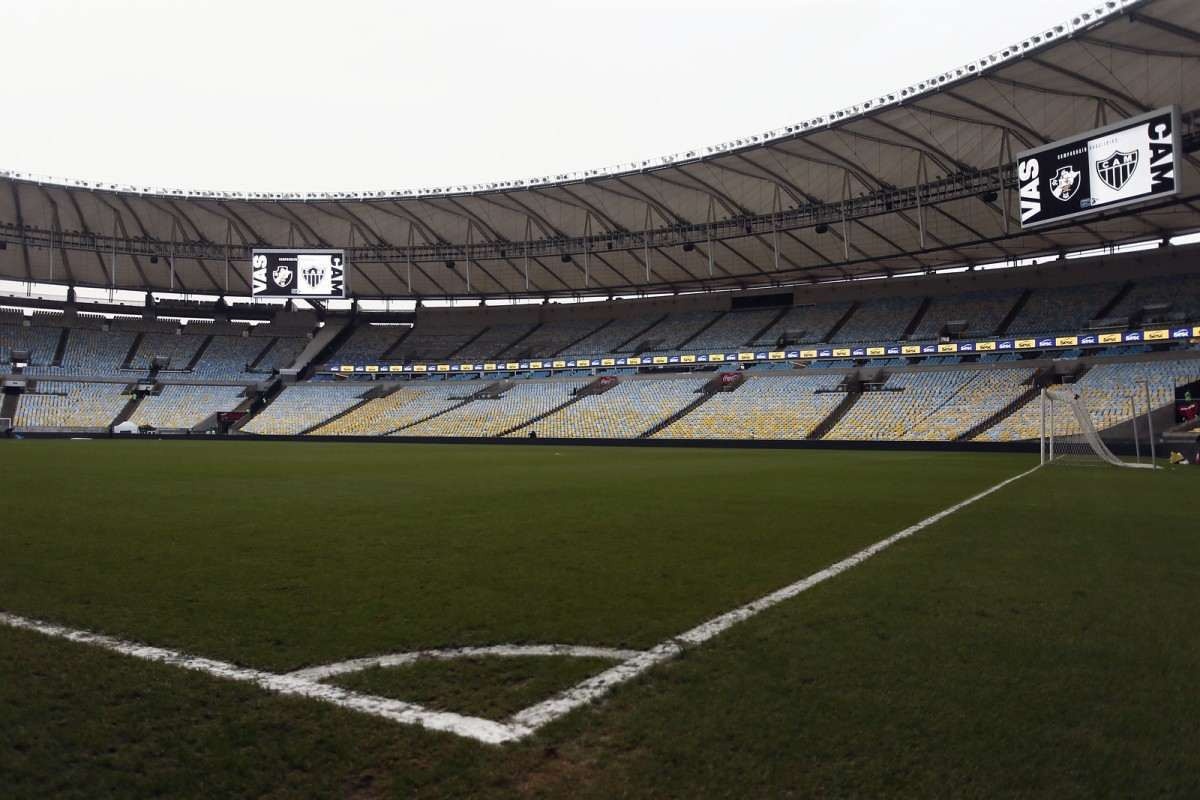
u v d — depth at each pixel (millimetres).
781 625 5766
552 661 4949
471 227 56375
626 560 8531
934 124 36281
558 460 30953
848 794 3174
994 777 3332
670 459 31984
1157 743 3686
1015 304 52375
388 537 10227
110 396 63344
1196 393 37594
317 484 18594
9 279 63500
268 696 4316
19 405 59344
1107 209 30469
